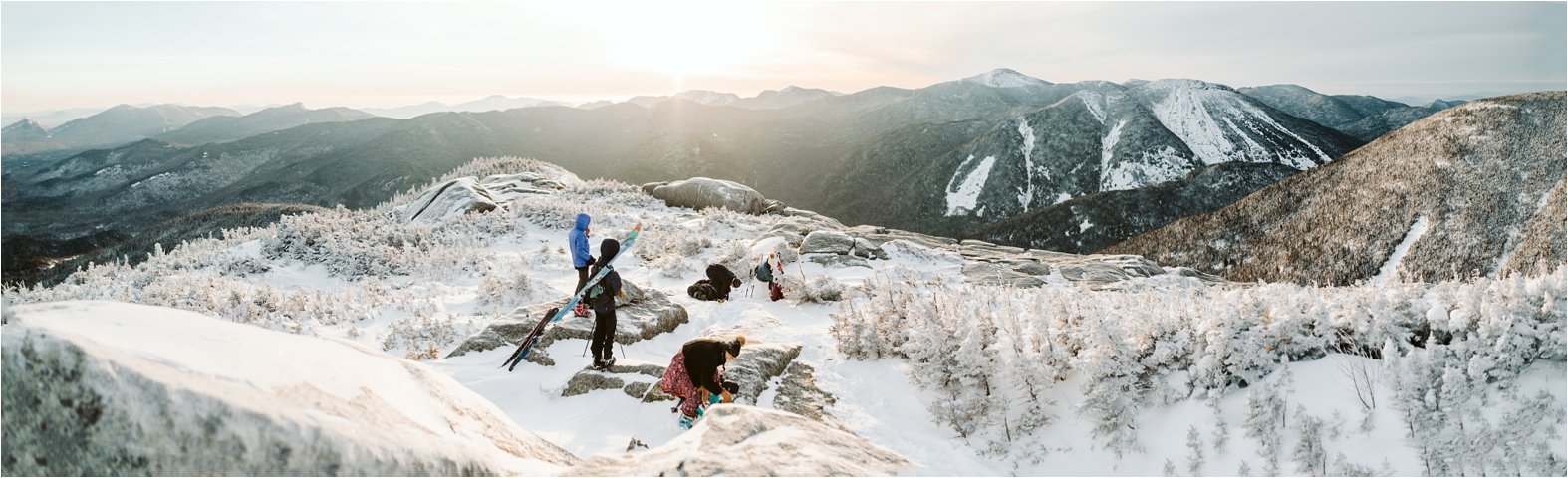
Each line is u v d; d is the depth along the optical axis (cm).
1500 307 479
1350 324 547
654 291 1080
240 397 196
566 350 805
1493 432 407
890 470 342
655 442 569
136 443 178
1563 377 434
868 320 847
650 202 2972
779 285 1231
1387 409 457
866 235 2361
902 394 707
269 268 1455
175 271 1432
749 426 344
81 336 194
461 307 1140
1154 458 509
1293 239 11131
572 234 841
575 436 575
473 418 332
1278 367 542
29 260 10606
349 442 201
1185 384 556
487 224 2062
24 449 179
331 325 1015
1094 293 870
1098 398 554
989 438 590
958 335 679
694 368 576
